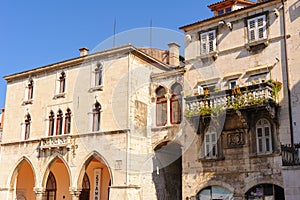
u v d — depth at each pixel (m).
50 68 38.16
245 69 28.17
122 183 30.98
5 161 39.44
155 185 33.03
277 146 25.67
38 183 36.12
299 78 25.72
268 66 27.03
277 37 27.09
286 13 27.05
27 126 39.16
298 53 26.08
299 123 25.12
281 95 26.19
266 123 26.59
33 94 39.28
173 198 35.00
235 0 31.81
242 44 28.66
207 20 30.47
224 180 27.61
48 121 37.34
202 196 28.59
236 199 26.78
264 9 28.05
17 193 39.53
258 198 26.08
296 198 21.30
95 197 40.69
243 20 28.95
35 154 37.16
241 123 27.55
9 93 41.41
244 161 26.92
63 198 40.75
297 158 22.30
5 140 40.16
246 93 26.20
